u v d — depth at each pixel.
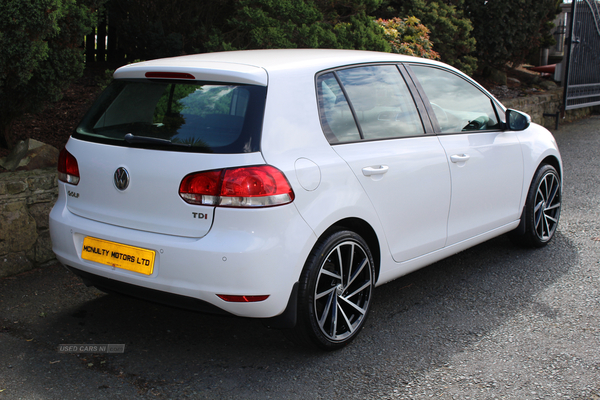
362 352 3.24
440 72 4.09
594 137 10.77
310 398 2.78
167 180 2.79
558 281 4.26
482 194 4.17
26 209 4.36
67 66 5.07
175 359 3.15
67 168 3.22
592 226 5.55
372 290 3.43
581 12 12.19
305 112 3.03
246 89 2.89
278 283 2.78
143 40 7.57
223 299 2.73
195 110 2.91
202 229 2.74
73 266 3.16
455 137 3.95
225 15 8.18
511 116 4.46
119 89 3.25
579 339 3.34
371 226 3.29
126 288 2.99
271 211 2.73
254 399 2.77
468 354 3.20
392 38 8.67
